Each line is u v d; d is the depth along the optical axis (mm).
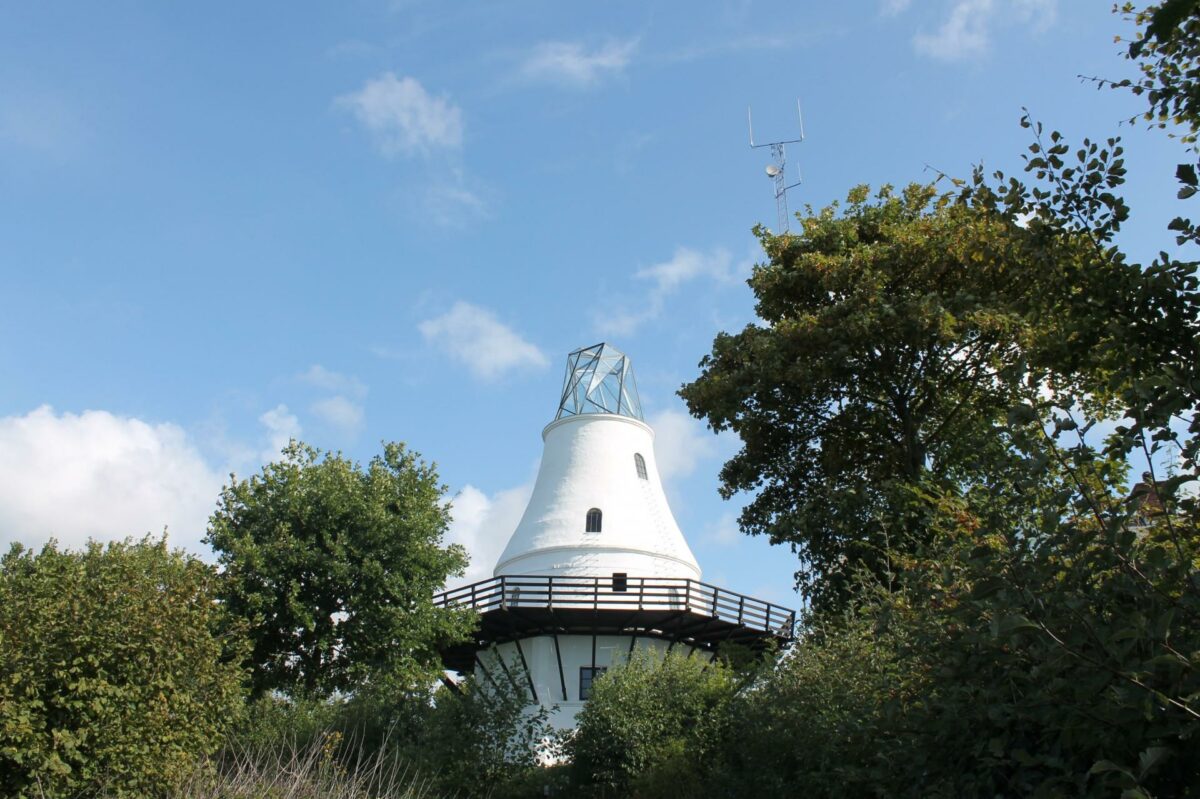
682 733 19406
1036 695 5434
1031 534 5836
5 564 18438
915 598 7129
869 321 18547
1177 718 4703
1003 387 18578
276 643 20609
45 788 10797
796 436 22016
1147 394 5184
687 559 32469
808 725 12430
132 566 14000
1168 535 5719
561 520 31844
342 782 14469
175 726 12531
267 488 21906
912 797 7016
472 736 19406
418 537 22188
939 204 20344
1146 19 7625
